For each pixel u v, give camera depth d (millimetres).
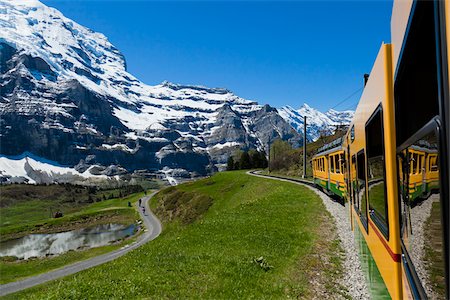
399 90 4348
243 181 85562
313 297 11414
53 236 116312
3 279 50906
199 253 16406
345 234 18156
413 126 3664
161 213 117812
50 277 50781
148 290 12180
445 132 2393
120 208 154375
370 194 7355
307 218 23172
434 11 2498
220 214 29484
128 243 81812
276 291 11852
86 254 70562
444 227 2506
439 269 2762
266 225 21656
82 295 11977
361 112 8555
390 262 5105
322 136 103188
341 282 12414
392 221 4828
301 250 16234
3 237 117938
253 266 14164
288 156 106500
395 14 4215
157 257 16188
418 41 3160
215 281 12789
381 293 6109
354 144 10875
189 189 116312
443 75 2381
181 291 12062
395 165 4832
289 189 44594
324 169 33750
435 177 2762
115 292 12055
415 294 3643
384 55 5027
